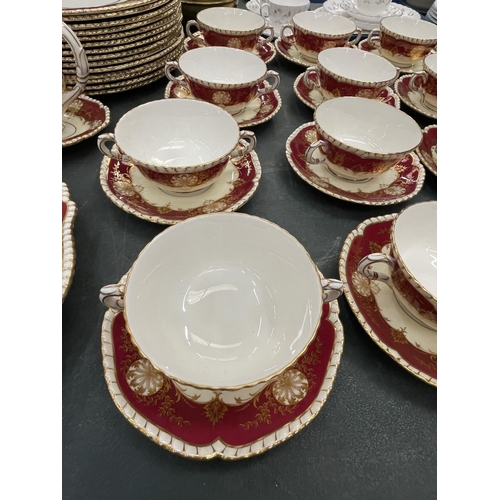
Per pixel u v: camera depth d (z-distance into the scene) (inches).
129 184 26.8
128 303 16.6
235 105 33.5
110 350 17.2
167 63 35.1
